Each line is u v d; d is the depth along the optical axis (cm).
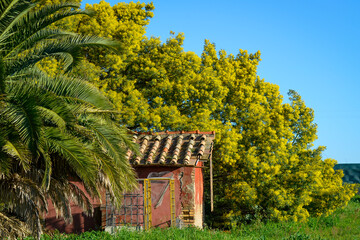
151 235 1431
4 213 1229
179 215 1727
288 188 2594
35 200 1204
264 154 2589
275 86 2973
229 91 2880
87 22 2605
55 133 1130
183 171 1758
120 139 1277
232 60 3112
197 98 2686
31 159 1171
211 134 1955
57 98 1111
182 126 2517
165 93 2677
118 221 1634
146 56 2762
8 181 1180
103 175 1322
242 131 2761
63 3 1230
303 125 2825
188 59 2769
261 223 2286
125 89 2558
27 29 1205
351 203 3588
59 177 1339
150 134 1962
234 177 2603
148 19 2938
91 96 1211
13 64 1241
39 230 1220
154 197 1691
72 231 1694
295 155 2711
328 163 2870
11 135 1124
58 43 1270
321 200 2741
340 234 2064
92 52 2572
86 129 1228
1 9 1106
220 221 2530
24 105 1084
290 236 1811
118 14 2847
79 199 1448
